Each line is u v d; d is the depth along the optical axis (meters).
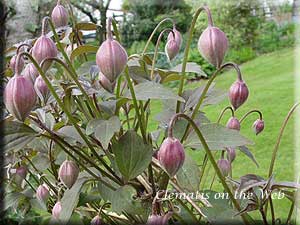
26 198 0.33
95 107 0.24
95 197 0.27
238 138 0.22
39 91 0.24
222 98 0.25
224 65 0.22
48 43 0.23
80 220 0.30
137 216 0.26
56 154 0.27
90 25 0.31
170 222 0.24
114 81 0.21
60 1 0.30
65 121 0.29
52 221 0.26
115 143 0.22
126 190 0.22
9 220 0.40
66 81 0.27
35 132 0.22
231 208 0.24
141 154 0.22
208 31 0.22
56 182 0.30
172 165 0.20
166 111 0.26
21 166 0.31
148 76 0.27
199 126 0.23
